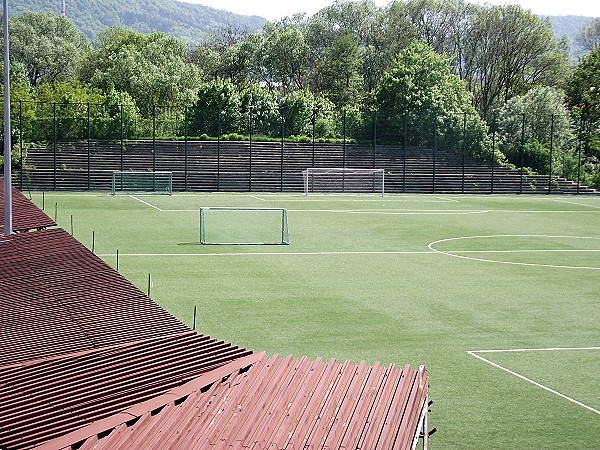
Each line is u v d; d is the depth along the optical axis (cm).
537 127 7144
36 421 913
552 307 2144
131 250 2983
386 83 7306
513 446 1177
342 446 852
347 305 2119
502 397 1401
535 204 5334
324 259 2866
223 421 906
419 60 7356
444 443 1183
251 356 1152
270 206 4791
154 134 5878
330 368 1107
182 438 861
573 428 1257
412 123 6762
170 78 8319
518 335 1841
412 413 950
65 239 2106
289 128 7112
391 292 2305
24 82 8400
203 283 2378
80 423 905
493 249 3194
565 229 3931
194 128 6806
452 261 2883
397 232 3662
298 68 10762
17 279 1664
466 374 1533
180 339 1242
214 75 11406
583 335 1852
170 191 5491
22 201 3309
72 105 6297
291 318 1959
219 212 4388
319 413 938
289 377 1062
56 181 5678
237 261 2783
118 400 971
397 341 1767
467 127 6706
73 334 1273
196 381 1034
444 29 10631
